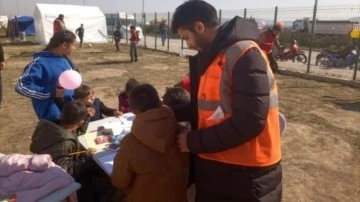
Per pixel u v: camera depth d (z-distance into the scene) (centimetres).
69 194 238
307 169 449
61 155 281
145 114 213
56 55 339
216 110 174
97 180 317
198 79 200
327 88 987
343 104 796
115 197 320
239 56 165
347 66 1292
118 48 2073
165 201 226
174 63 1516
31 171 240
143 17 2372
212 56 175
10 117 668
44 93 327
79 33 2323
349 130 605
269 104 166
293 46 1438
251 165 178
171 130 216
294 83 1065
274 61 1191
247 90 160
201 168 194
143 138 214
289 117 680
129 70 1301
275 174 186
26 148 514
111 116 425
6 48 2144
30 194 223
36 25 2520
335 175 435
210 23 177
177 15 181
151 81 1080
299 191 395
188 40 185
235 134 164
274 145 182
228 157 180
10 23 3025
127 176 227
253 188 180
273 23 1287
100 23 2705
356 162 474
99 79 1098
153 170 218
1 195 223
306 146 528
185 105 242
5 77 1114
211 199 194
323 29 1630
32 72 322
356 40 1296
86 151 301
